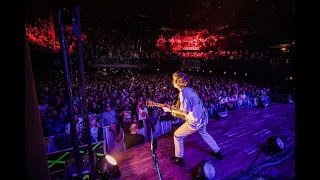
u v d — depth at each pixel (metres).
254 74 17.61
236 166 3.27
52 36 16.30
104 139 4.90
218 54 21.64
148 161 3.49
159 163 3.41
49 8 16.78
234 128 5.38
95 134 4.80
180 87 3.01
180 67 21.97
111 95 9.16
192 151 3.87
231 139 4.54
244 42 20.20
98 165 2.71
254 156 3.63
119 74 20.20
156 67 20.73
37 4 16.34
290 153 3.69
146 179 2.93
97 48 18.59
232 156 3.64
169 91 10.20
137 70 21.69
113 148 5.06
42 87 11.16
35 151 1.58
